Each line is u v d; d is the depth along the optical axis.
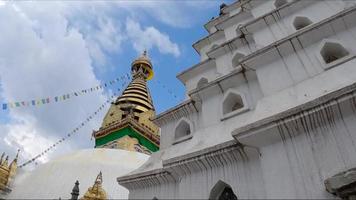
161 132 15.34
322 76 10.05
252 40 15.66
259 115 9.89
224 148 10.25
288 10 14.31
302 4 14.05
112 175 21.88
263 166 8.84
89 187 19.92
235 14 19.00
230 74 13.13
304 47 11.43
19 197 21.03
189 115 14.59
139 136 31.33
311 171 7.91
